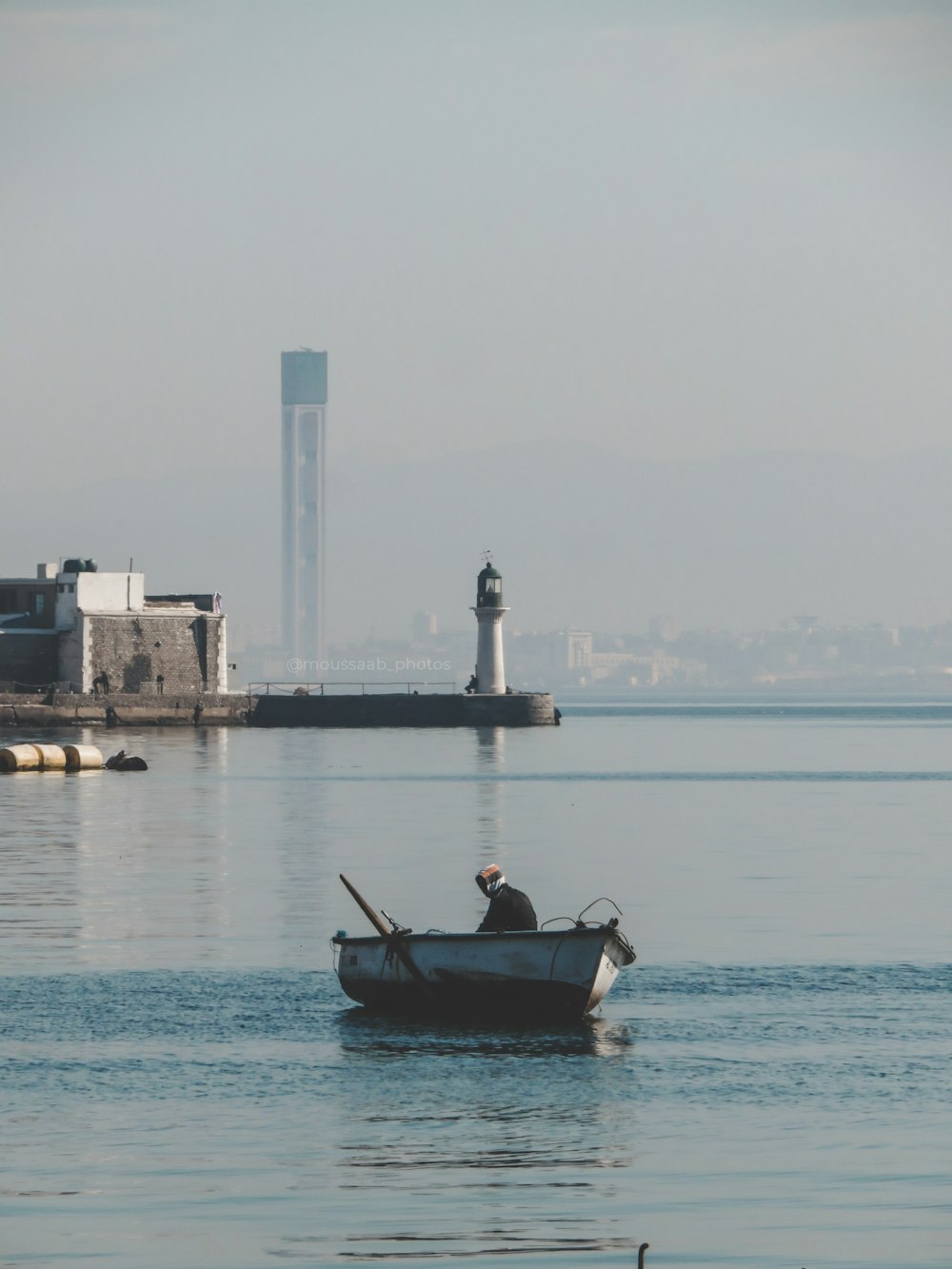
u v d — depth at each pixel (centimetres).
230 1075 9781
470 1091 9431
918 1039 10588
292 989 12131
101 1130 8669
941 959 13262
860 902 16500
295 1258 6912
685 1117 8888
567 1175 7938
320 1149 8338
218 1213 7438
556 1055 10256
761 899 16775
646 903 16438
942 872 19125
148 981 12400
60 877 18312
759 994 11950
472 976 11194
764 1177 7894
